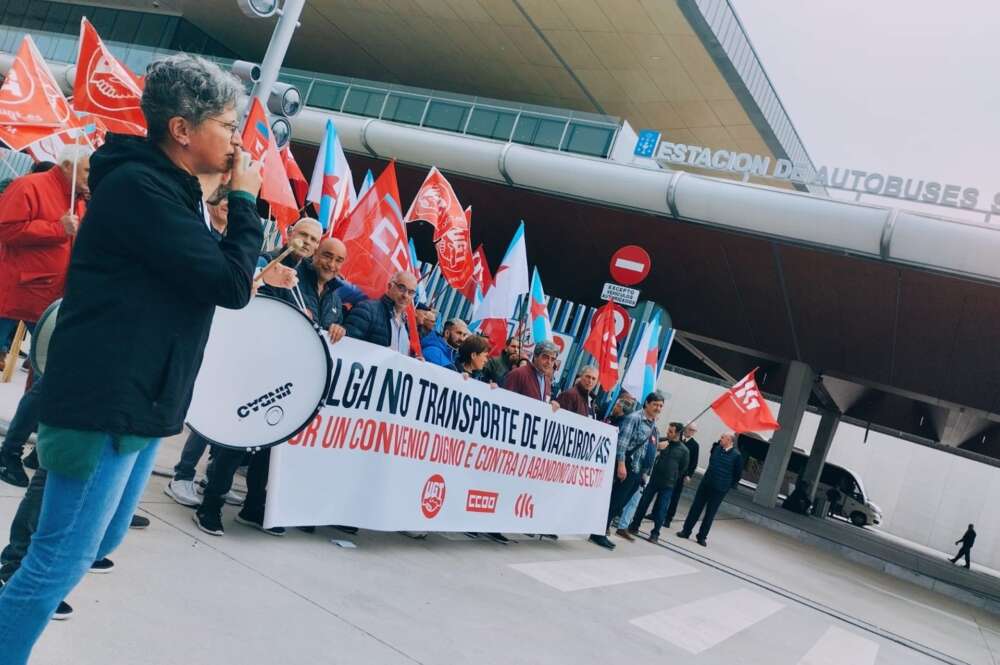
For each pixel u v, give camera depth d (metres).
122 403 2.15
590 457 8.86
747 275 21.31
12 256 4.95
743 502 27.08
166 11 34.78
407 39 30.31
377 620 4.37
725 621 7.46
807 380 28.05
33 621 2.20
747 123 28.66
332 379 5.50
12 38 28.42
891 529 52.22
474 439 6.86
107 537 2.59
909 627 11.45
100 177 2.26
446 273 9.48
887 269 18.44
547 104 32.56
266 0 7.82
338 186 8.56
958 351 21.16
